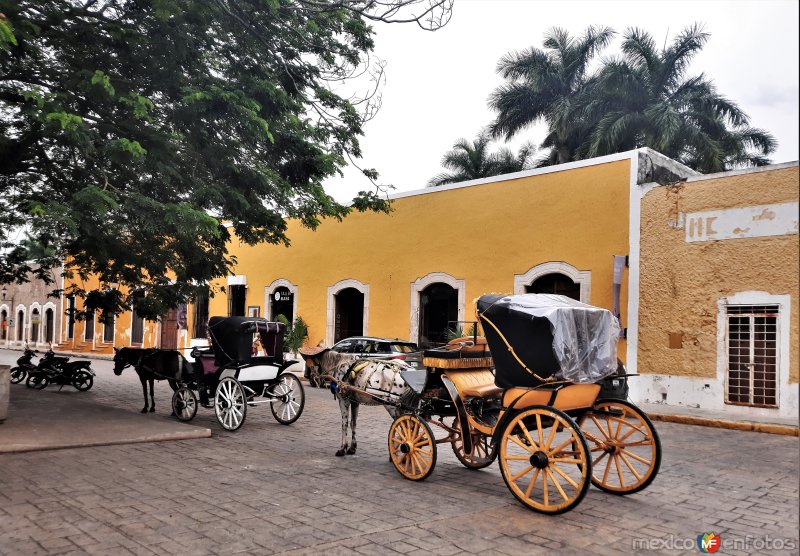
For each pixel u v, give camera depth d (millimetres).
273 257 24219
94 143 10367
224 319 10914
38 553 4719
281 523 5531
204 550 4844
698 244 13445
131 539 5062
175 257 13844
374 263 20453
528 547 5016
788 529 5570
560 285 16234
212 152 11594
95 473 7277
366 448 9148
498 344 6438
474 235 17750
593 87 26781
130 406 13688
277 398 11305
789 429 10891
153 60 10688
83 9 10414
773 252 12422
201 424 11352
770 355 12500
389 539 5152
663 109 23875
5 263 15844
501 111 28906
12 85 10219
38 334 39688
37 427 9820
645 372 14078
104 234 11625
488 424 6926
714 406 13086
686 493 6801
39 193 11812
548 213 16125
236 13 11320
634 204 14453
